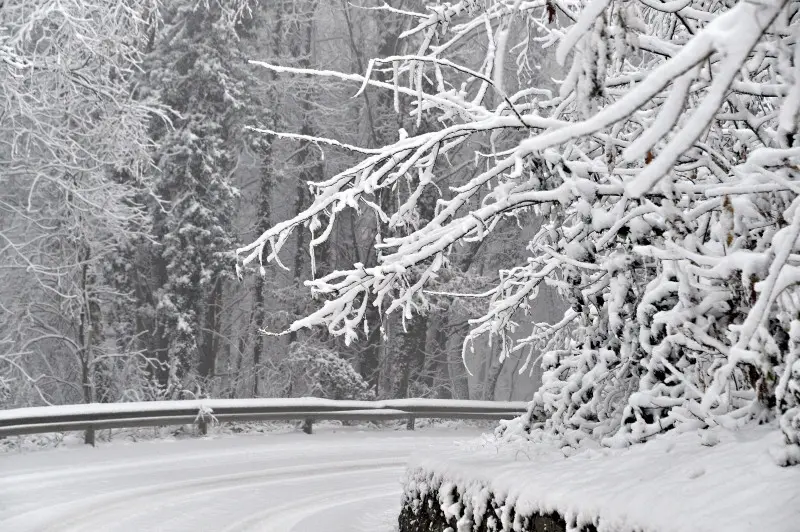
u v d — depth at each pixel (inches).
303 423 886.4
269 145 1198.9
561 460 247.4
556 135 89.7
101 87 821.9
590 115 121.2
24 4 761.0
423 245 231.9
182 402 760.3
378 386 1405.0
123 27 800.9
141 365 1059.3
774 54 158.2
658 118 83.6
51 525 398.0
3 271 981.2
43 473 549.3
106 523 406.6
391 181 233.9
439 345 1496.1
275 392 1280.8
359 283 232.5
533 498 203.6
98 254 977.5
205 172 1113.4
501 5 240.4
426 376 1460.4
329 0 1328.7
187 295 1107.3
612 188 210.2
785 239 104.2
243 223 1454.2
